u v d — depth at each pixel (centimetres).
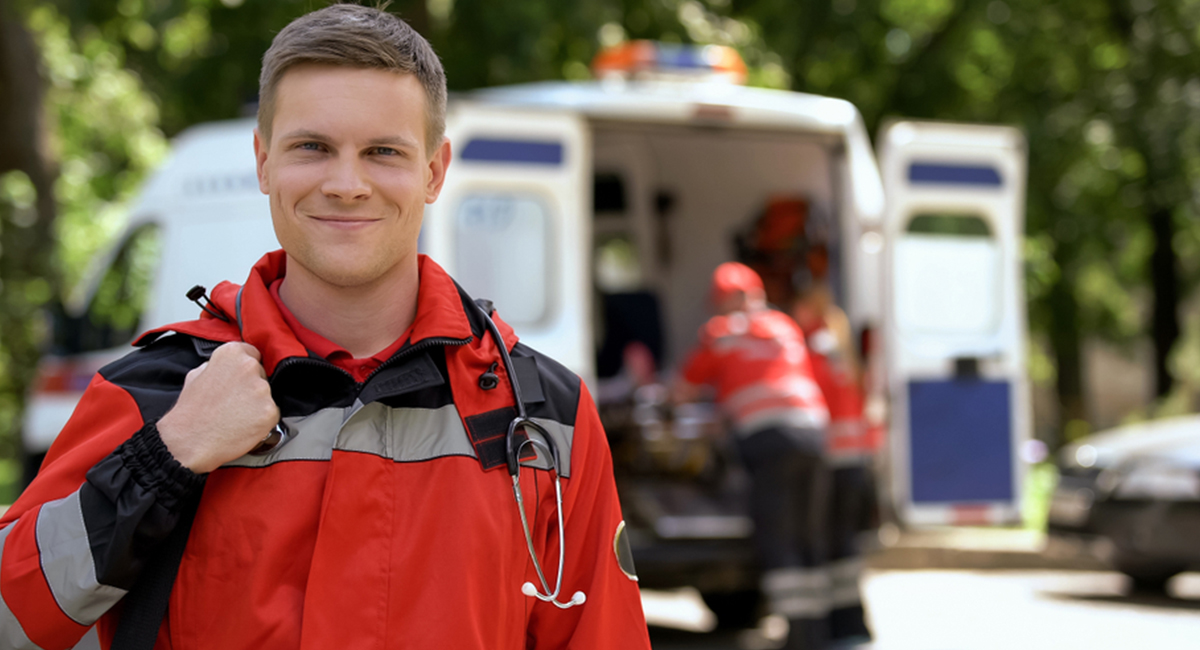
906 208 598
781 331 549
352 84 147
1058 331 1825
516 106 506
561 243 509
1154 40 1493
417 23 899
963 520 600
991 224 612
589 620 156
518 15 880
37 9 1038
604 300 714
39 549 136
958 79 1378
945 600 753
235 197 531
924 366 596
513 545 148
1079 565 880
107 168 1285
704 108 568
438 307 151
